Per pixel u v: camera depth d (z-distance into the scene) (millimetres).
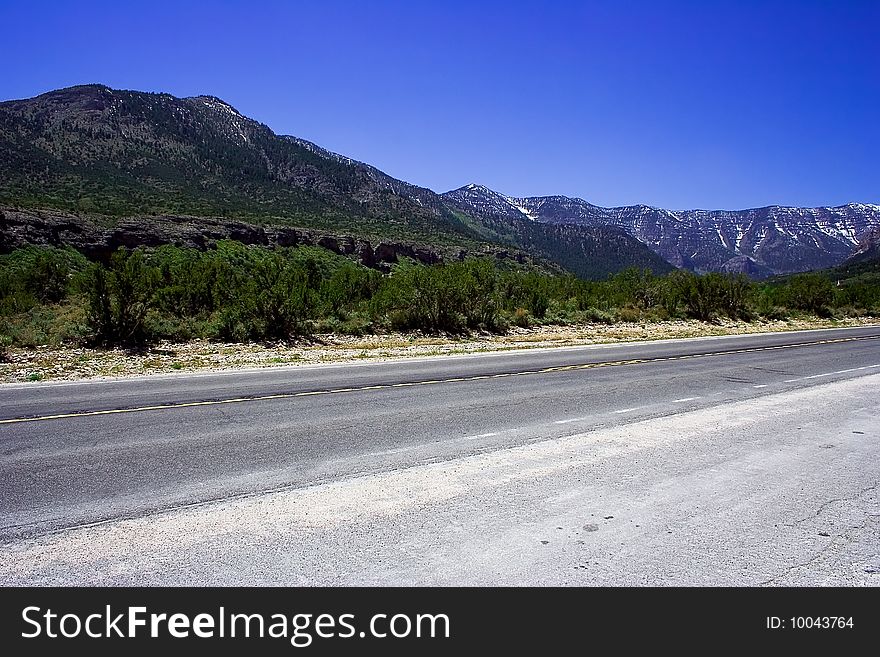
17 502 4809
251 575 3695
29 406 8805
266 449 6438
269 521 4457
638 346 19281
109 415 8164
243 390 10305
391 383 11141
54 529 4293
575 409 8742
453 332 21453
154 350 15555
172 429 7352
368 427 7508
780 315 33281
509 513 4633
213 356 15227
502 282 28344
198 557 3898
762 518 4594
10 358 13680
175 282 22312
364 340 19047
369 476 5516
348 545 4070
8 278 28031
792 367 13844
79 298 25578
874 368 13719
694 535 4273
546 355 16422
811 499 5016
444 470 5703
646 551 4027
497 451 6395
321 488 5180
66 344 15609
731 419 8094
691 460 6094
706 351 17500
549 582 3650
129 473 5566
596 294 31719
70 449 6395
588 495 5039
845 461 6137
